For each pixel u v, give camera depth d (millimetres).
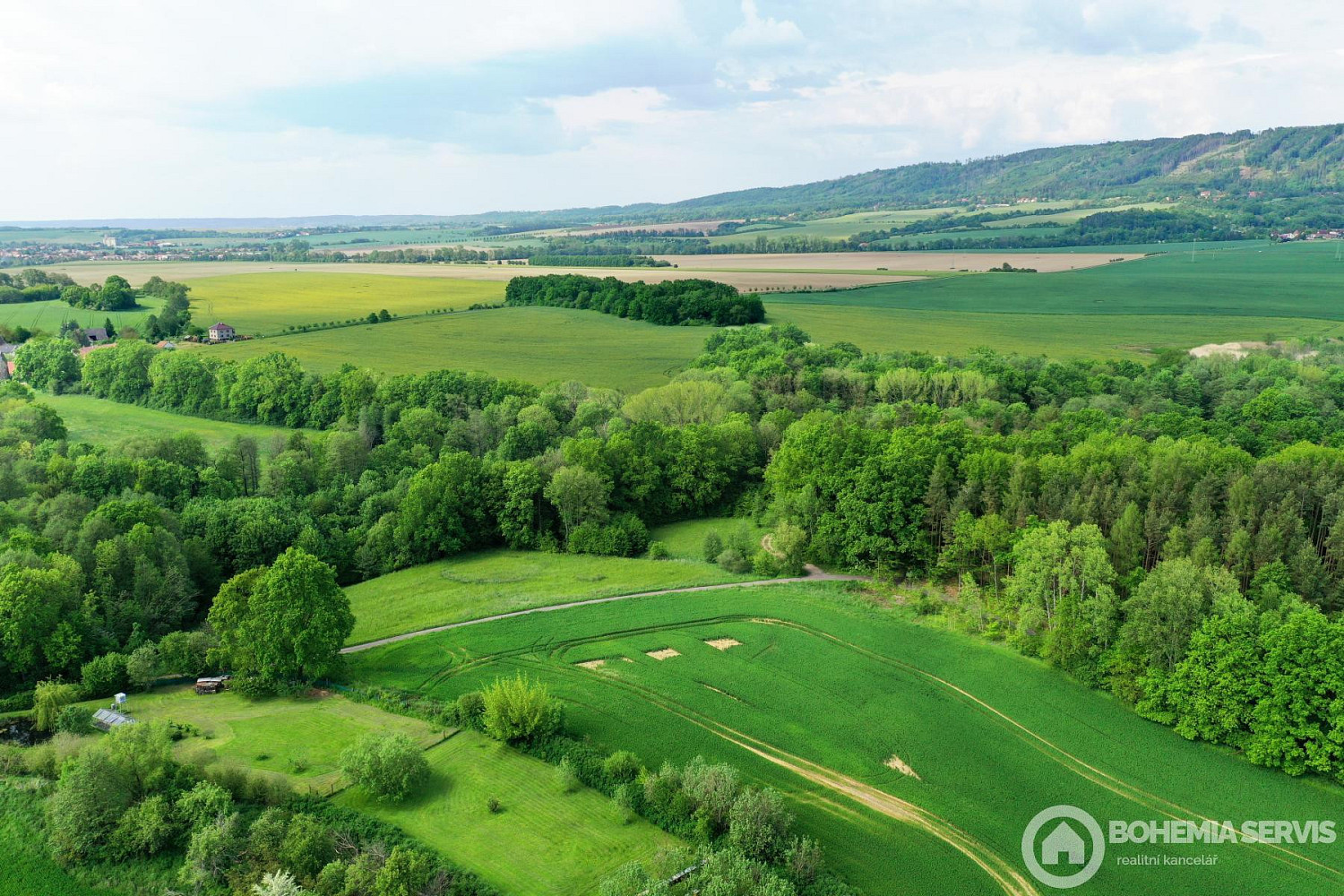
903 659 85500
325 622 79938
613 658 86312
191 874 56219
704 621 94688
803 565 110750
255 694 79750
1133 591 81812
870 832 60875
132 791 62000
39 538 93000
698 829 58312
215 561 106125
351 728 73375
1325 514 89625
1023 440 120188
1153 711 74000
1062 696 78125
